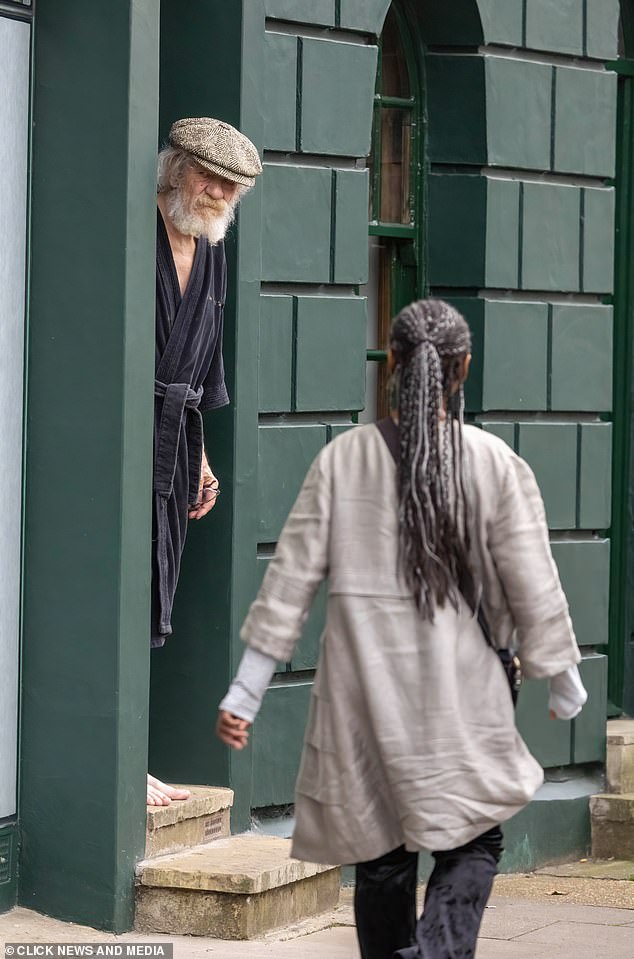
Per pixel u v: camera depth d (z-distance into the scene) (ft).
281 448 32.78
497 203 37.06
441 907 18.99
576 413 39.27
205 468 30.50
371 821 19.25
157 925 27.73
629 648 42.45
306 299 33.24
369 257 37.65
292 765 33.09
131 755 27.68
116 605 27.27
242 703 19.49
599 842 38.86
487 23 36.68
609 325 39.81
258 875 27.45
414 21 37.17
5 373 27.55
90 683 27.53
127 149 27.17
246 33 31.73
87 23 27.50
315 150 33.45
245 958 26.09
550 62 38.50
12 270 27.66
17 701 28.04
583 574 38.99
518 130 37.50
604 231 39.73
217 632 31.71
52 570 27.86
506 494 19.39
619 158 42.52
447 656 18.99
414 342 19.62
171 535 29.73
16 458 27.84
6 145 27.48
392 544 19.21
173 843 29.35
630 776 39.58
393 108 37.27
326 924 28.91
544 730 37.83
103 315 27.37
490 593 19.54
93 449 27.48
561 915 31.76
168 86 32.32
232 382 31.65
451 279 37.19
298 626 19.54
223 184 29.25
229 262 31.68
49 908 27.94
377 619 19.12
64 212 27.71
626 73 42.63
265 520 32.48
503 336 37.19
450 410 19.63
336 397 33.94
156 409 29.32
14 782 28.02
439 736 18.86
